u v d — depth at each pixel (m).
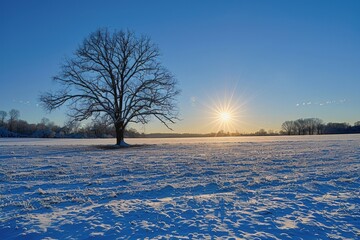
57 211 7.84
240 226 6.56
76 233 6.31
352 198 8.76
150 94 34.91
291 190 9.90
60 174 13.59
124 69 35.72
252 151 26.61
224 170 14.46
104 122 34.56
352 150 26.08
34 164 17.25
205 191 9.99
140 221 6.93
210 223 6.76
